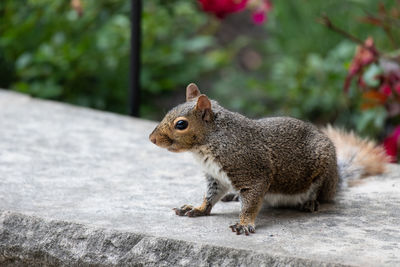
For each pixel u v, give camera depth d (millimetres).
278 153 5590
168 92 12664
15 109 9711
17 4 12414
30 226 5344
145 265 4879
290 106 11258
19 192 6148
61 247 5172
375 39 10875
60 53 11273
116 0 12086
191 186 6547
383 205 5977
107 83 11828
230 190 5680
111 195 6164
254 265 4602
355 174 6797
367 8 11031
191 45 12422
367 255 4633
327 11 11695
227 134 5426
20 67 11125
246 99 12484
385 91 8562
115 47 11672
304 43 11953
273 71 12492
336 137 7434
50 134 8477
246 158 5371
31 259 5293
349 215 5668
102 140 8289
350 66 8586
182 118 5391
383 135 10500
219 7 9742
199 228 5234
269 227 5309
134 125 9078
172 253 4848
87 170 7020
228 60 13617
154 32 12062
